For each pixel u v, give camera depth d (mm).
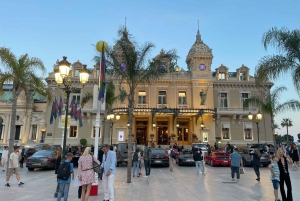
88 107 38594
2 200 9188
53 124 38719
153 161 21469
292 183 13555
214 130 37531
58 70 12242
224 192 10969
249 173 17844
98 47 11953
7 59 18078
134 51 14977
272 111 19969
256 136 39250
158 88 38844
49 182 13586
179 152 26859
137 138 38094
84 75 12344
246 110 39250
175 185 12789
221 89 40562
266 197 9953
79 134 38375
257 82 18328
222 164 22578
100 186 12344
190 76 39312
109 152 9016
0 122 40125
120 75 15891
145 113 36344
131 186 12461
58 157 10484
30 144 38281
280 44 17000
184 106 38281
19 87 18938
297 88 16266
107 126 38094
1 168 20281
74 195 10281
